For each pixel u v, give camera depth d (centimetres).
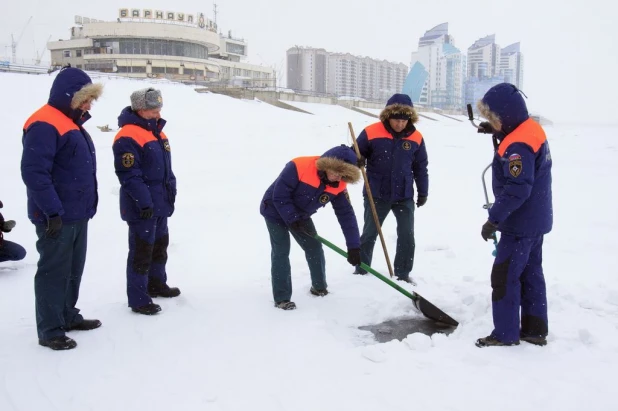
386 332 401
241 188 966
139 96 408
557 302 423
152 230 421
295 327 395
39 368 333
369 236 517
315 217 762
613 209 827
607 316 404
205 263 562
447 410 280
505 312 353
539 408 279
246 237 658
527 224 344
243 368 332
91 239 648
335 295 468
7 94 1922
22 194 866
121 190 412
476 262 554
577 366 325
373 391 301
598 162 1459
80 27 5778
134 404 292
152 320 409
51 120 343
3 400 297
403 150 493
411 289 478
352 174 392
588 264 543
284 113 2594
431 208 838
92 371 330
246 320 409
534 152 332
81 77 355
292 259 570
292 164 415
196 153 1359
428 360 336
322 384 311
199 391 305
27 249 609
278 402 292
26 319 415
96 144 1348
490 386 302
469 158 1527
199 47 5728
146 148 413
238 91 3278
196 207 814
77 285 387
